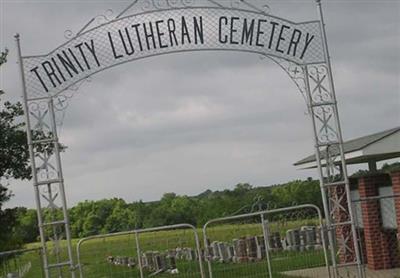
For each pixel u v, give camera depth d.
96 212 64.81
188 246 21.81
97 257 23.08
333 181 14.34
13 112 25.62
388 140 16.75
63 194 13.26
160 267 20.53
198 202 57.00
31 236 33.72
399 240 16.28
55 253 13.59
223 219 14.15
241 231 20.92
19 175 25.61
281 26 13.82
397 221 16.31
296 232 18.89
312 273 17.09
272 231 20.45
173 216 58.06
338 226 14.34
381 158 19.44
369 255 17.12
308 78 13.99
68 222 13.25
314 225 19.41
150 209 61.50
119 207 64.25
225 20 13.64
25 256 30.78
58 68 13.35
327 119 14.04
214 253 20.52
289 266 18.25
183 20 13.51
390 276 15.62
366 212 17.27
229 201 49.97
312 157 21.88
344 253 14.50
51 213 13.43
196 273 19.28
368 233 17.16
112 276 21.28
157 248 22.62
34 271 25.80
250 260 19.47
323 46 14.00
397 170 15.99
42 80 13.30
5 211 26.17
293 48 13.90
